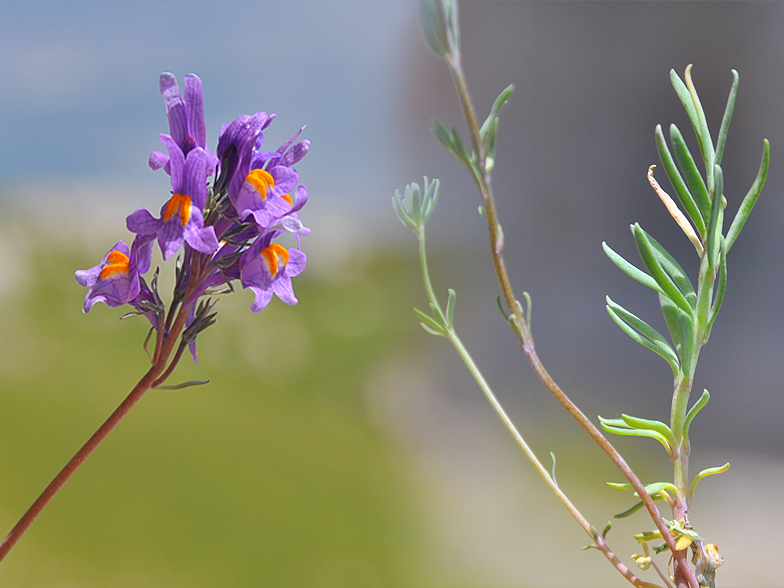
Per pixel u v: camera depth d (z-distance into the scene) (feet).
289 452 4.47
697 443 5.80
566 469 4.76
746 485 4.99
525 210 7.48
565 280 7.24
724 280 1.60
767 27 6.21
